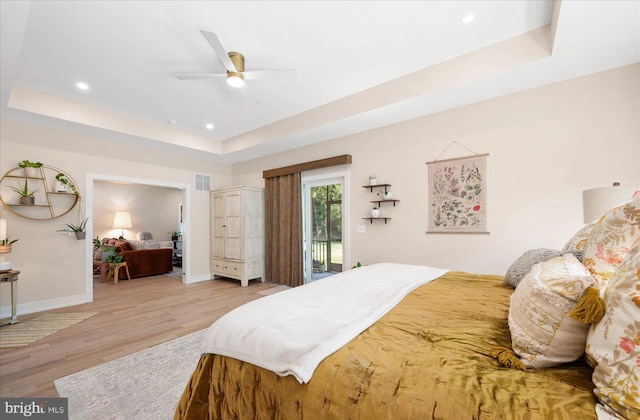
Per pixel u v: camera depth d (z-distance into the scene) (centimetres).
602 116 247
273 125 441
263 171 541
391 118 354
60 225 390
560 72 251
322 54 265
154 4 200
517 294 115
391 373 86
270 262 527
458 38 245
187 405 122
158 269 631
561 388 75
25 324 314
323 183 464
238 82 262
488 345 103
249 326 119
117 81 309
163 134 452
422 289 180
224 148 532
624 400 61
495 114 298
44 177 379
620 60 233
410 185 357
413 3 204
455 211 323
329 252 476
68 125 373
